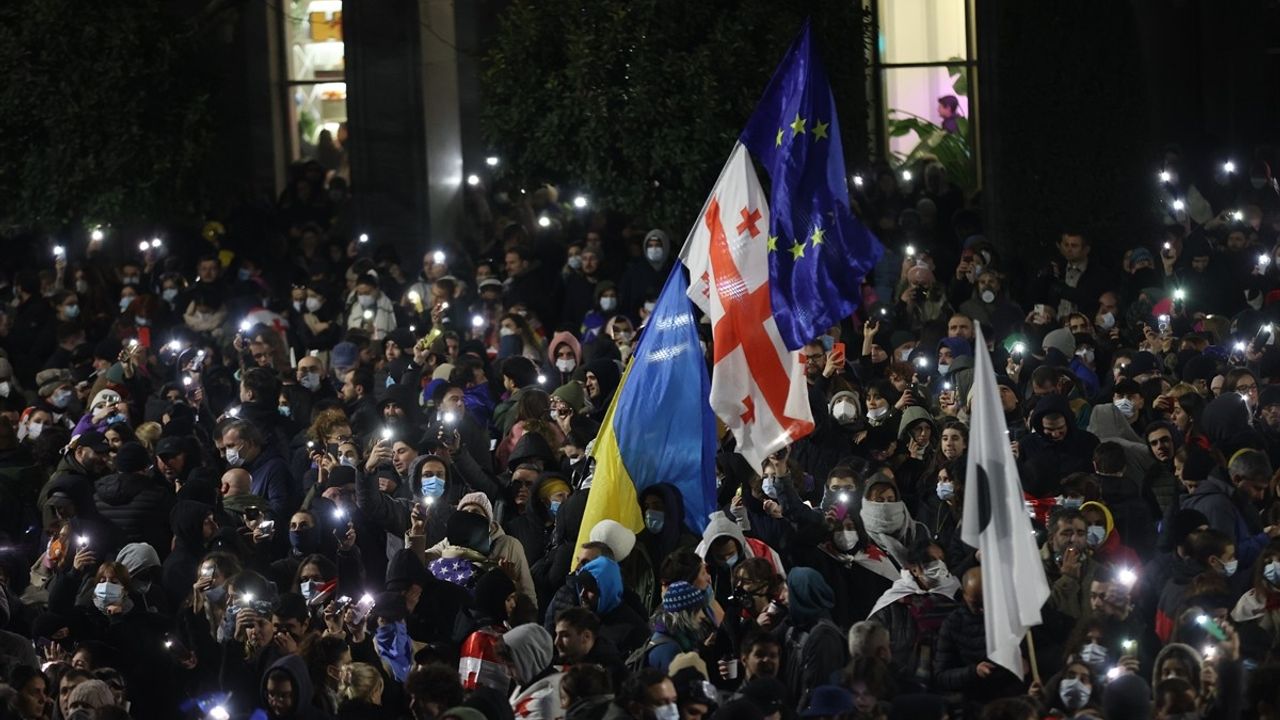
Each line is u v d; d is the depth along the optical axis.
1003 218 49.94
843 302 26.55
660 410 26.80
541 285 43.09
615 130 42.16
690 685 19.77
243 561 26.39
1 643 23.66
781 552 25.61
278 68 57.62
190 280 46.66
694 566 22.66
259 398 31.80
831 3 42.78
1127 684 19.12
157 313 41.38
